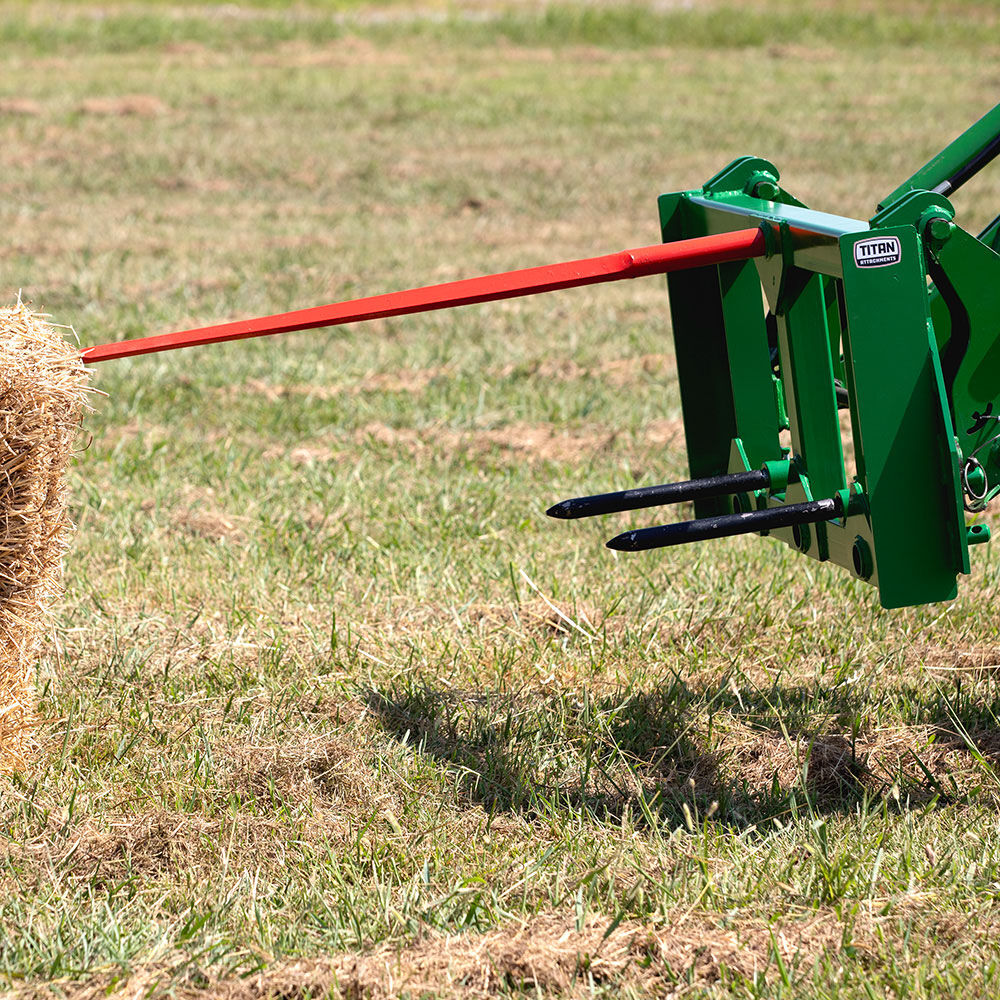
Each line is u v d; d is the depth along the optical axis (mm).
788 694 10008
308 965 6809
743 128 44781
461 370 19531
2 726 8586
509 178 36812
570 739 9406
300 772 8797
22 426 7926
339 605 11414
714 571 11945
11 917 7273
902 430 7465
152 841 8078
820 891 7480
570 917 7273
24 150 38781
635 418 17156
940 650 10648
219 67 56875
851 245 7219
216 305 22719
